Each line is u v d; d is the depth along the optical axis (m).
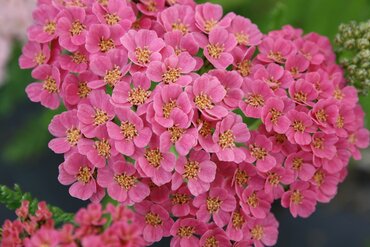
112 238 0.15
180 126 0.16
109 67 0.17
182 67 0.17
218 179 0.17
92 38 0.17
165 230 0.17
